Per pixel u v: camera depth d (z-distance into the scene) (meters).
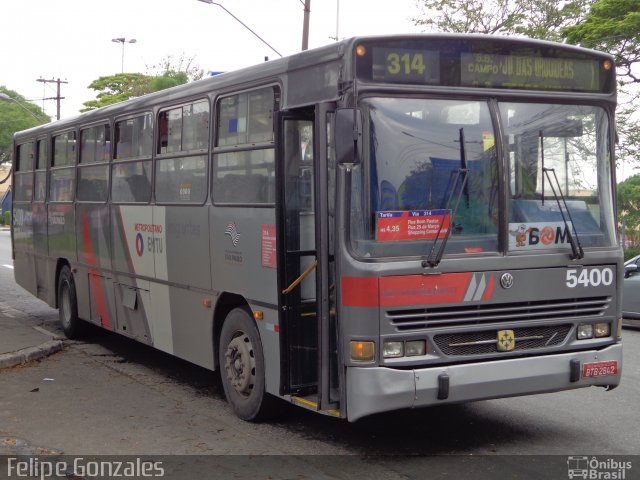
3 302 17.09
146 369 10.22
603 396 8.58
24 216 14.50
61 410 8.09
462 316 6.25
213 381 9.54
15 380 9.48
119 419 7.75
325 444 6.89
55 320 14.60
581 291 6.70
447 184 6.28
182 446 6.85
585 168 6.85
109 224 10.67
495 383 6.29
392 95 6.20
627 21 19.53
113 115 10.58
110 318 10.88
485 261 6.31
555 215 6.64
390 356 6.04
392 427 7.41
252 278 7.36
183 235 8.69
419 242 6.18
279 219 6.61
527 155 6.58
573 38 21.22
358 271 6.02
